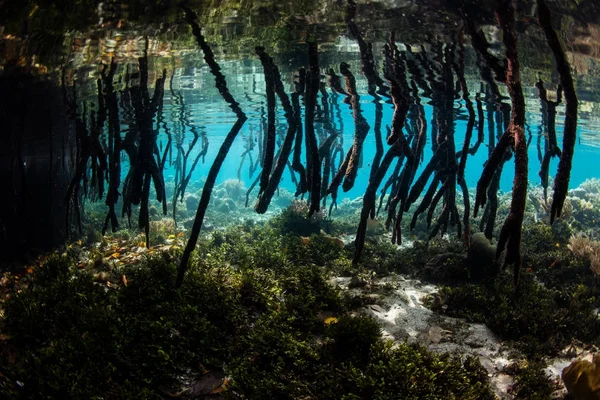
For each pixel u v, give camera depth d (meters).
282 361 5.43
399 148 3.58
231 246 12.02
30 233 12.72
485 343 6.99
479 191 2.37
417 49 7.25
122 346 5.31
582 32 6.18
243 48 7.77
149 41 7.02
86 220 16.39
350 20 6.14
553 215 2.12
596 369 4.90
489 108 11.12
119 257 10.38
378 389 4.86
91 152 5.89
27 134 12.23
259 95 13.12
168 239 13.66
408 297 8.78
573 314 7.86
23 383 4.77
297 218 14.30
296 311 6.84
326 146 4.89
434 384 5.19
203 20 6.10
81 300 6.48
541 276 10.27
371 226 15.12
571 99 2.30
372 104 12.34
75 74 8.67
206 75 10.35
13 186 7.73
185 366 5.44
